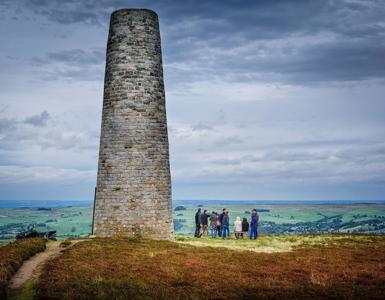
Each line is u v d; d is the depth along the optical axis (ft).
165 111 128.67
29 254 89.30
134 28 124.88
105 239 110.73
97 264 79.25
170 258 87.66
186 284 68.49
